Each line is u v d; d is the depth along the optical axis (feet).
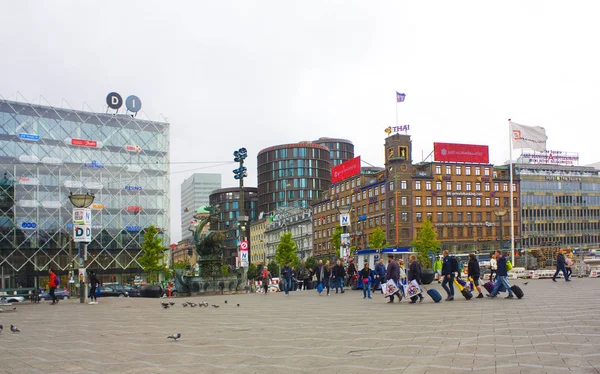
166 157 337.93
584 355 30.35
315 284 171.53
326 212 479.00
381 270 114.01
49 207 291.99
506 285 76.95
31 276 284.20
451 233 385.09
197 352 37.40
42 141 295.07
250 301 99.81
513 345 34.78
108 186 313.73
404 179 381.40
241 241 150.10
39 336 49.47
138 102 332.39
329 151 638.12
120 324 59.82
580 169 442.50
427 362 30.42
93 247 303.48
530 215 414.21
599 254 226.99
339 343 39.29
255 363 32.50
